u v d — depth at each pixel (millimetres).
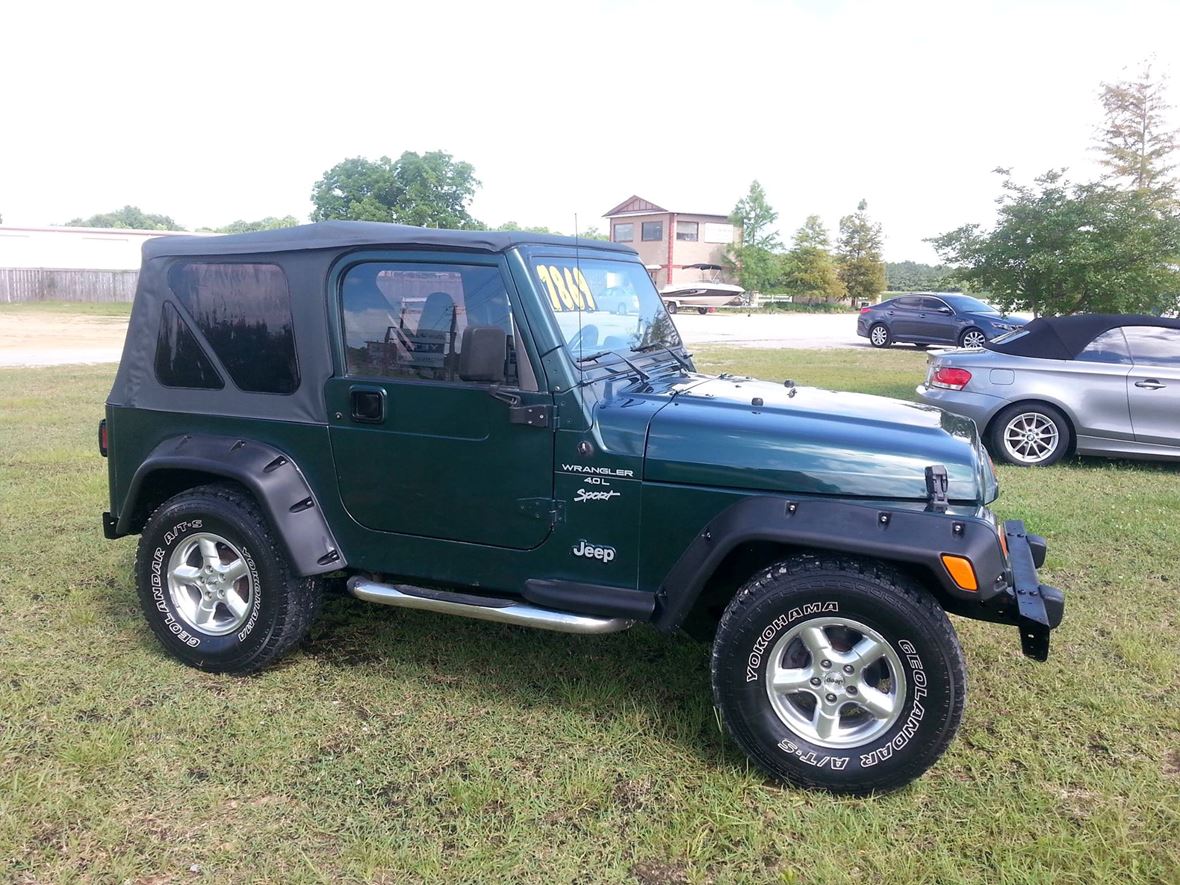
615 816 3072
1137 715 3736
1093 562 5645
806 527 3104
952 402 8758
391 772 3320
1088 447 8320
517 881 2758
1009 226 13312
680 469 3348
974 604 3287
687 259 58969
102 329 28641
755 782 3252
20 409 11539
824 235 59188
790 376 15258
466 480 3631
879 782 3111
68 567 5469
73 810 3061
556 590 3545
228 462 3865
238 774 3299
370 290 3734
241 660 3984
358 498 3844
